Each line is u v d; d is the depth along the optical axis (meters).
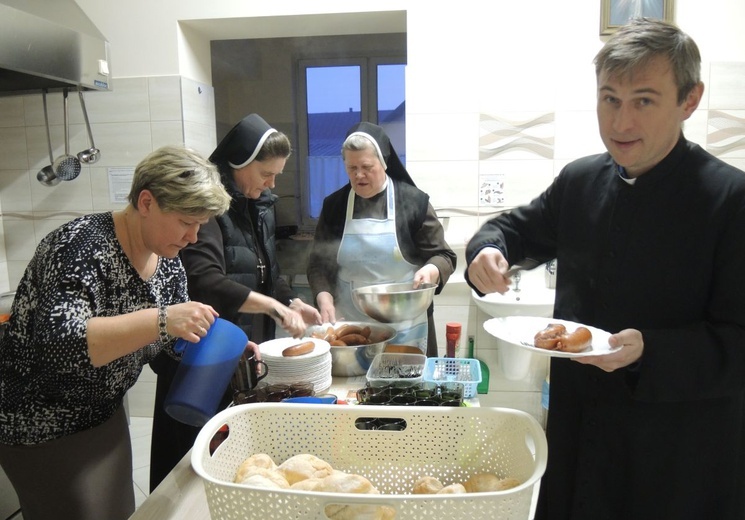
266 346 1.58
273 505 0.78
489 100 2.69
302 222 3.38
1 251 3.00
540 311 2.52
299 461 0.97
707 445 1.00
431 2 2.64
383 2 2.65
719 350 0.91
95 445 1.31
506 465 1.00
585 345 0.96
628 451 1.03
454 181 2.76
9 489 2.14
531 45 2.63
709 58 2.57
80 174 2.89
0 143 2.91
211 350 1.13
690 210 0.98
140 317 1.08
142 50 2.76
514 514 0.77
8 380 1.22
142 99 2.79
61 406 1.25
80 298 1.11
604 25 2.56
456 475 1.03
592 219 1.10
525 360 2.77
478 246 1.17
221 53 3.24
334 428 1.05
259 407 1.05
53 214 2.96
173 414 1.13
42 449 1.26
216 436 1.10
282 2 2.69
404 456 1.04
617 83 0.90
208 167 1.15
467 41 2.66
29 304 1.18
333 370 1.60
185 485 1.05
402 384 1.38
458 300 2.83
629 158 0.95
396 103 3.24
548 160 2.71
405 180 2.09
